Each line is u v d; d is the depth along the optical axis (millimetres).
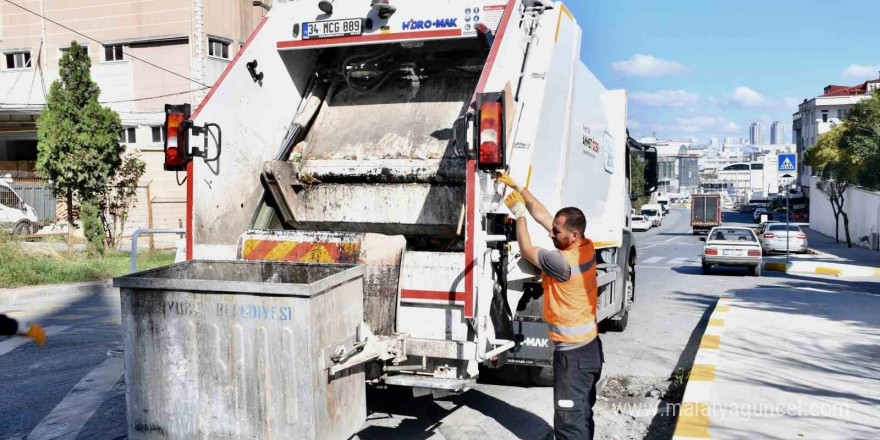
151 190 22266
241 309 3648
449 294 4613
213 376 3723
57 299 11961
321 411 3654
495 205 4793
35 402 6039
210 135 5359
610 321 9500
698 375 6316
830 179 38625
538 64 5859
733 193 135625
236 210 5633
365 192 5676
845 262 23016
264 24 5914
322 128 6188
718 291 14383
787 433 4758
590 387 4438
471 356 4508
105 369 7129
